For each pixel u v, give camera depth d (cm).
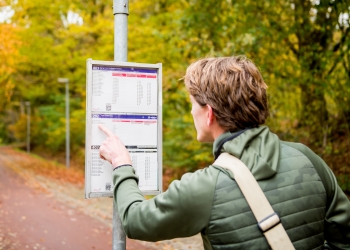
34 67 1931
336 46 759
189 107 975
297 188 102
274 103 810
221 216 97
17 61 1386
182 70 883
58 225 762
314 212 103
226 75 108
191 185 100
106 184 159
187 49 741
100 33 1387
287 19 723
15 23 1401
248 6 679
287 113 917
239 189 98
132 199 113
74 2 1530
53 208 963
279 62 753
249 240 96
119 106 165
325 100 898
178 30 750
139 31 1055
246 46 650
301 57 753
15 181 1609
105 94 163
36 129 3862
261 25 669
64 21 1666
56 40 1780
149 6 1169
